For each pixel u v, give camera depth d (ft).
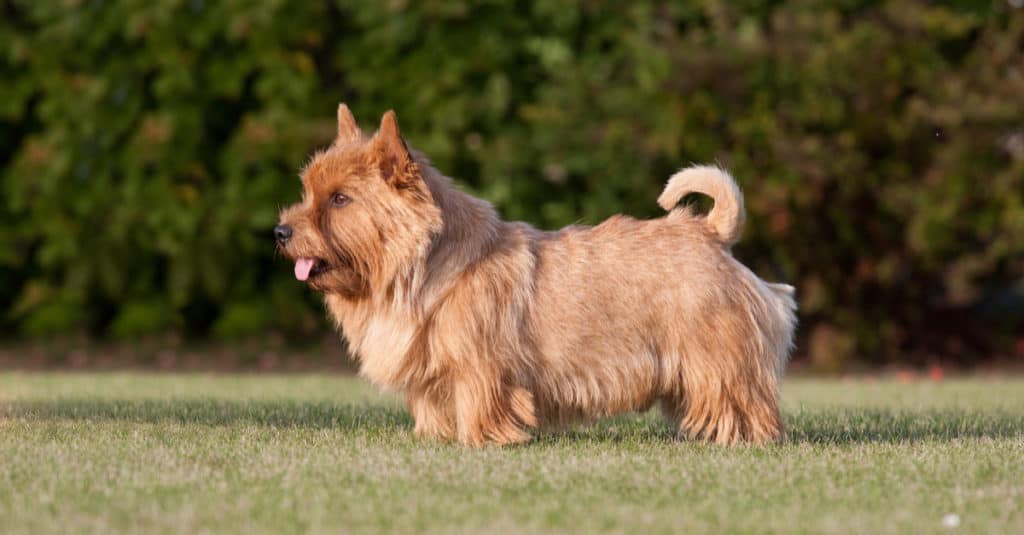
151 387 38.14
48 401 30.66
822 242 52.95
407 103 51.29
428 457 19.34
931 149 52.60
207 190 51.90
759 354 21.62
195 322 55.11
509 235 21.85
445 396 21.72
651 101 50.88
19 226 53.16
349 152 21.45
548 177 50.85
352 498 16.21
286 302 53.42
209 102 53.36
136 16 50.98
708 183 22.21
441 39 51.11
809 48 50.72
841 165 50.52
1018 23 52.60
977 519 15.33
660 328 21.39
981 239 53.67
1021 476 18.66
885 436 24.32
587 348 21.31
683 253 21.61
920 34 51.85
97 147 52.19
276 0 50.78
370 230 20.83
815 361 52.80
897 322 55.36
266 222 50.67
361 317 21.70
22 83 52.70
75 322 53.26
